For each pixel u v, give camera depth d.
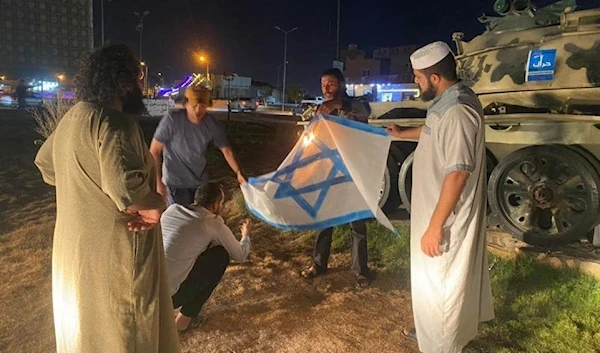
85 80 2.44
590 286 4.41
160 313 2.64
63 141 2.42
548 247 5.22
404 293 4.73
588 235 5.55
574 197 5.06
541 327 3.94
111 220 2.38
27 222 7.09
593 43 5.27
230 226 6.73
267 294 4.69
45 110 15.80
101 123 2.32
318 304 4.50
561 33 5.54
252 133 17.97
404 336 3.94
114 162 2.26
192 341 3.86
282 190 4.50
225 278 5.03
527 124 5.12
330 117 4.31
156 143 4.73
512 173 5.36
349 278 5.07
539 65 5.45
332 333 3.98
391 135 4.06
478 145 3.16
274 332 3.99
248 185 4.75
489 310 3.63
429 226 3.17
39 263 5.48
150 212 2.41
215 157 12.23
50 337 3.88
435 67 3.22
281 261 5.51
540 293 4.42
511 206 5.43
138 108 2.58
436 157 3.25
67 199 2.41
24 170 10.20
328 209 4.40
